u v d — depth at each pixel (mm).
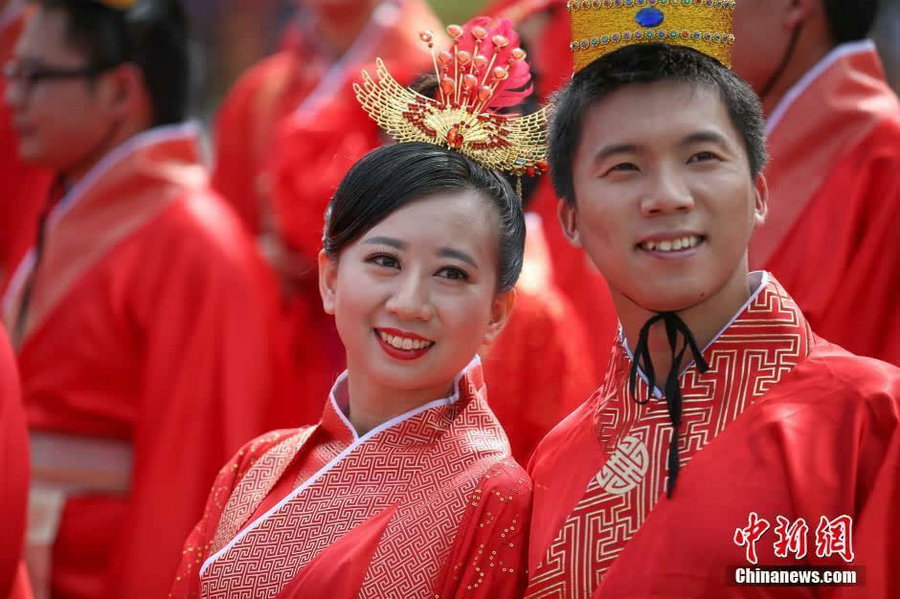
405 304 3119
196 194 5754
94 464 5547
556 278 5293
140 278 5590
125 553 5355
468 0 8086
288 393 5801
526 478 3189
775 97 4438
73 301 5617
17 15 7320
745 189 2914
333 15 6664
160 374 5488
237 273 5590
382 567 3088
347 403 3436
